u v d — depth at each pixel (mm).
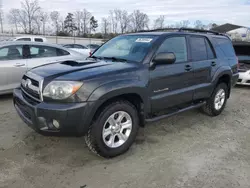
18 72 5922
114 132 3205
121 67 3242
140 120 3533
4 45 5812
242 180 2816
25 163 3035
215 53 4840
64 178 2766
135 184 2699
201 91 4430
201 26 48281
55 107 2744
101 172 2904
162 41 3721
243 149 3625
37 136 3801
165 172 2941
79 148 3469
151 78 3453
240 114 5418
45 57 6410
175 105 3971
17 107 3539
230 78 5223
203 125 4590
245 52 9781
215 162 3203
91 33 62812
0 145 3479
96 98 2838
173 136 4016
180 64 3920
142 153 3391
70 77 2854
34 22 53594
